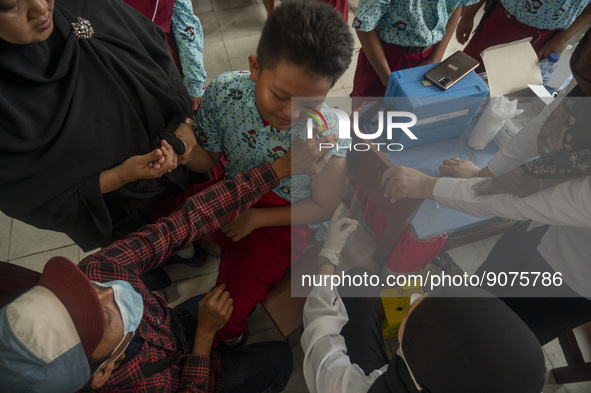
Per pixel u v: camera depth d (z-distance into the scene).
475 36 2.19
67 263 0.67
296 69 0.90
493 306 0.60
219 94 1.19
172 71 1.39
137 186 1.33
